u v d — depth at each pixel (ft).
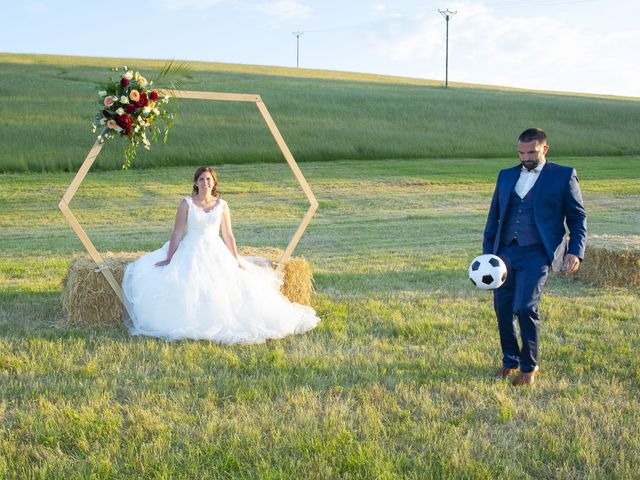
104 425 11.57
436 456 10.65
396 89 149.59
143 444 10.85
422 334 17.69
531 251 14.16
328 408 12.43
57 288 23.57
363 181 68.13
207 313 17.90
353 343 16.94
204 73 153.28
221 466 10.25
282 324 18.17
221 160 79.46
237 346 17.26
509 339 14.74
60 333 18.12
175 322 17.93
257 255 21.85
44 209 51.98
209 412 12.44
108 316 19.17
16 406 12.58
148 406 12.70
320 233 39.68
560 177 14.08
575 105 131.64
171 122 19.70
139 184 64.39
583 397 13.21
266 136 89.51
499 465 10.34
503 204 14.51
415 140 94.32
